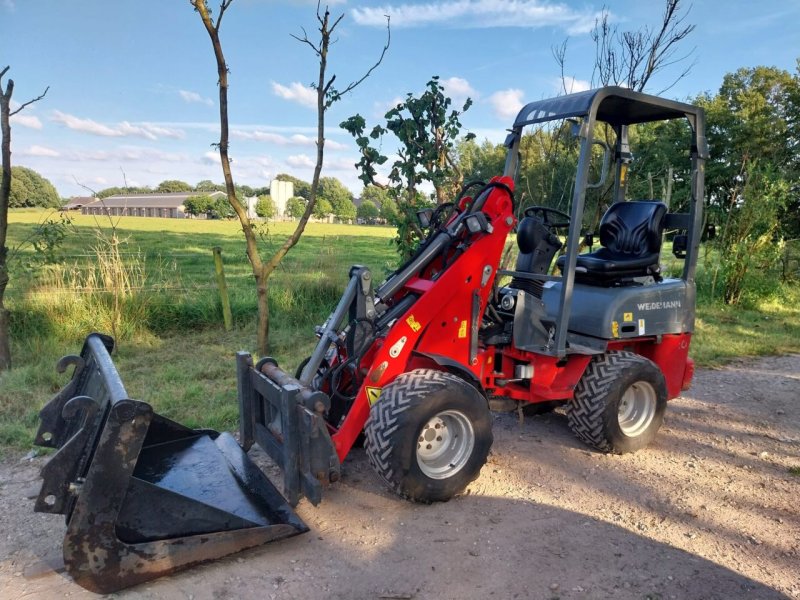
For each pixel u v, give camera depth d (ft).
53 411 11.71
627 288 14.99
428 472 11.81
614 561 10.37
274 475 13.19
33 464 13.65
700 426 17.25
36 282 26.32
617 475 13.78
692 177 15.29
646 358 15.33
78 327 24.35
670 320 15.62
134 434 8.71
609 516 11.93
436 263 13.33
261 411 12.64
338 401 12.87
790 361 25.16
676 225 16.06
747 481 13.74
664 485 13.37
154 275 36.86
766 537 11.34
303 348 24.02
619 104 14.92
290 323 28.58
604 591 9.55
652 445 15.66
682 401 19.52
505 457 14.56
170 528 9.46
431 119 21.57
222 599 9.14
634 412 15.14
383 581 9.66
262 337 21.25
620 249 16.25
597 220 25.95
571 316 15.15
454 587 9.56
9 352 20.20
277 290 31.01
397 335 12.06
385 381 12.07
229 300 29.63
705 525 11.71
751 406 19.19
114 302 25.07
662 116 15.92
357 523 11.36
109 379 9.80
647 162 34.99
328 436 10.58
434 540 10.84
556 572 10.01
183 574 9.68
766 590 9.72
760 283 38.24
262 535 10.11
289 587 9.46
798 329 31.40
